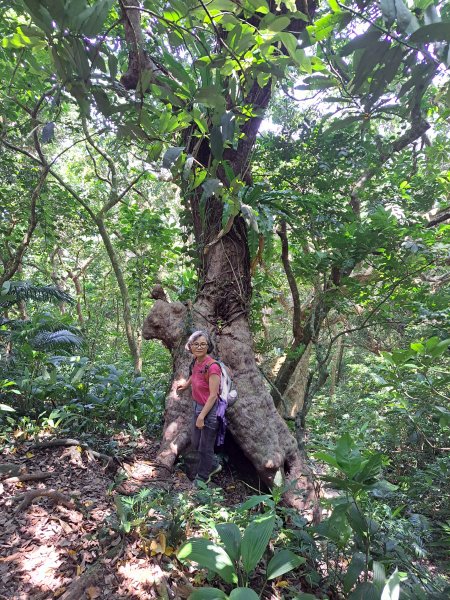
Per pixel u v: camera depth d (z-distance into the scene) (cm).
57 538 286
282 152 650
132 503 304
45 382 482
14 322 609
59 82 149
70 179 1170
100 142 711
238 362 460
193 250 532
